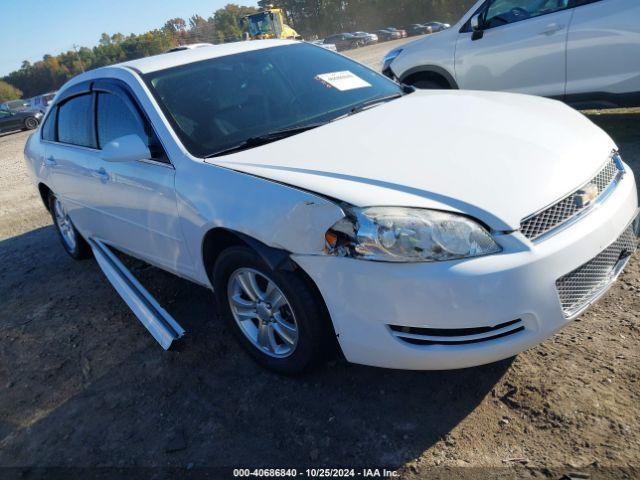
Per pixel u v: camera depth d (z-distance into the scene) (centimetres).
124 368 320
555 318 222
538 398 239
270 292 269
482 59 602
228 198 263
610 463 204
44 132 466
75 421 283
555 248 219
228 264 275
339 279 227
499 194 224
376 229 215
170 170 298
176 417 271
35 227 641
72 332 374
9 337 384
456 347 219
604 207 246
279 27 3378
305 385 274
